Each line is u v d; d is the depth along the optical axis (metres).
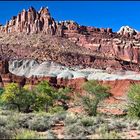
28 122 23.08
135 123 26.20
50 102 54.62
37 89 58.28
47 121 25.12
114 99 86.25
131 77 143.38
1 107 52.03
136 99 40.84
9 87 51.06
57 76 141.38
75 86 130.00
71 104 71.06
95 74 147.38
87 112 50.69
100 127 21.25
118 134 19.03
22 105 50.50
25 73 152.62
